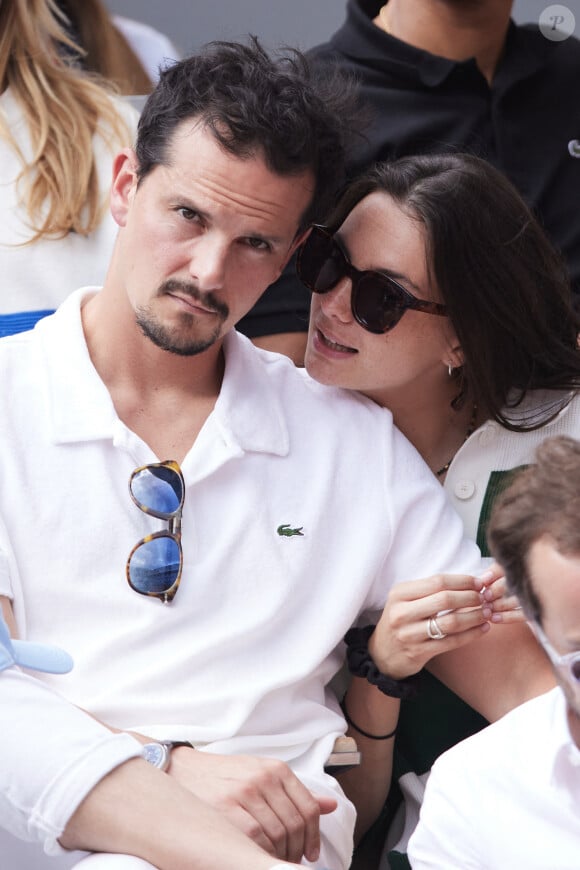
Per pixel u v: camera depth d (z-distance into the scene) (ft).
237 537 25.32
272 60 25.22
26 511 24.36
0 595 23.71
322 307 26.99
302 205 24.73
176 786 21.36
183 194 23.79
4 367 25.38
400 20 35.32
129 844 20.86
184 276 24.02
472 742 21.43
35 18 32.91
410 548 26.68
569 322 28.84
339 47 35.96
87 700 24.09
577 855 20.10
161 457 25.73
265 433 26.17
